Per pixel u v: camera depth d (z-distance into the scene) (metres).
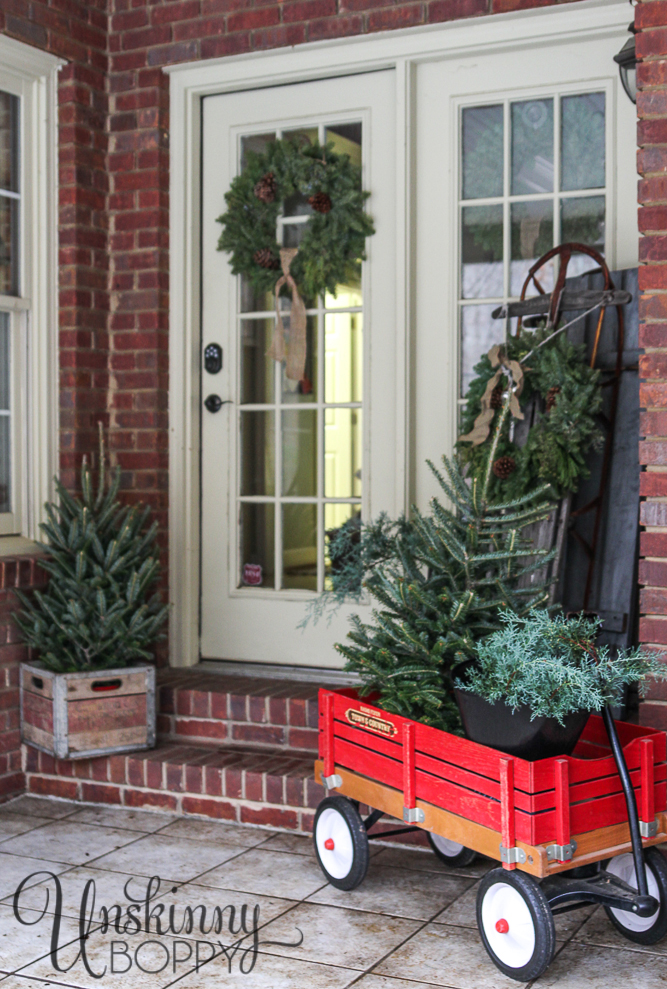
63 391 4.57
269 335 4.62
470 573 3.27
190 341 4.67
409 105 4.23
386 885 3.27
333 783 3.29
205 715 4.23
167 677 4.53
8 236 4.41
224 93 4.63
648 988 2.61
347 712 3.25
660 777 2.83
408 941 2.87
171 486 4.68
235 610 4.65
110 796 4.07
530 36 4.02
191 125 4.63
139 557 4.26
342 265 4.40
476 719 2.81
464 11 4.06
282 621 4.56
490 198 4.19
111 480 4.66
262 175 4.52
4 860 3.50
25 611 4.25
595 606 3.62
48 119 4.50
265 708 4.12
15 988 2.63
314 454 4.54
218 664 4.68
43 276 4.51
